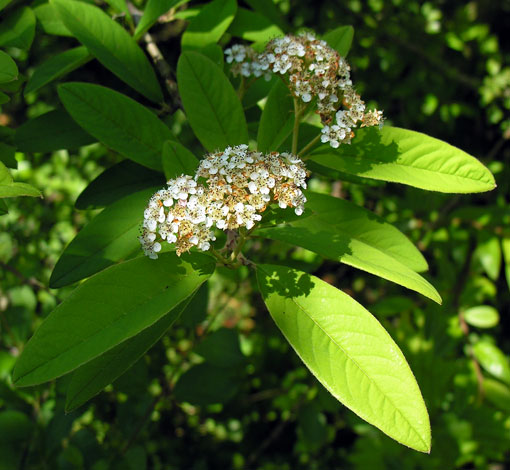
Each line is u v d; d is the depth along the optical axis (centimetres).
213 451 54
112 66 26
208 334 38
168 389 36
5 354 35
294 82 23
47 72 26
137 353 21
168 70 29
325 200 26
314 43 23
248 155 20
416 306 43
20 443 33
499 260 43
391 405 18
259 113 30
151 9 27
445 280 45
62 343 18
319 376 19
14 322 37
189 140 44
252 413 55
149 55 30
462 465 43
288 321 20
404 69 60
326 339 20
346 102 23
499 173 53
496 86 57
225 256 22
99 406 38
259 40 29
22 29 26
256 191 20
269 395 50
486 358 41
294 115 26
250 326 61
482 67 59
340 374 19
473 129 64
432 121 61
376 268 20
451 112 59
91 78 33
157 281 20
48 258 50
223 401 35
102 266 22
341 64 23
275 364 56
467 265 45
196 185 20
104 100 25
